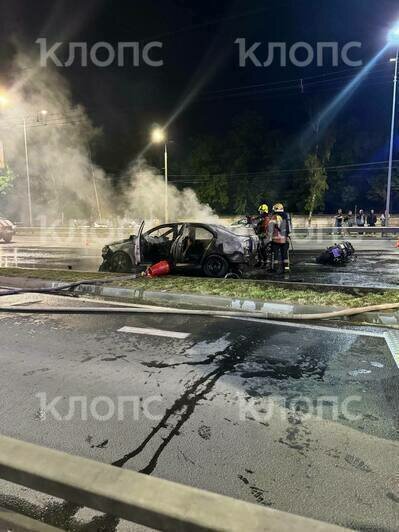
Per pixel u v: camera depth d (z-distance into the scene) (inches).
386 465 104.3
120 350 188.4
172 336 208.4
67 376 159.6
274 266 433.7
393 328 220.4
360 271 433.4
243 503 73.5
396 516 87.4
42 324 231.6
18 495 95.2
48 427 122.6
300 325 226.7
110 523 86.6
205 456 108.1
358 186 1748.3
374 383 152.2
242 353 183.6
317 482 98.0
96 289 319.3
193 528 70.0
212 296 281.0
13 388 149.4
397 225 1299.2
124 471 81.9
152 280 340.2
